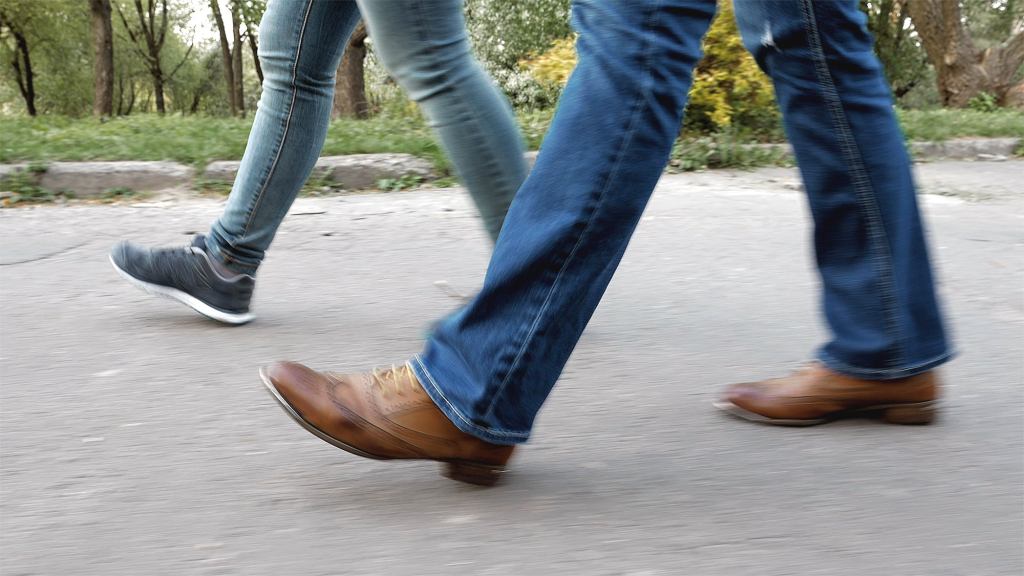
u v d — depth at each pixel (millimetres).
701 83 7441
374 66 21078
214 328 2875
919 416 2084
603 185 1560
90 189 5438
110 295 3273
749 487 1762
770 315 3115
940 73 17859
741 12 1896
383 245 4164
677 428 2086
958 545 1533
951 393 2338
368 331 2875
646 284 3535
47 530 1581
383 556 1489
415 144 6273
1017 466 1869
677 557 1488
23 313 3029
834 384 2066
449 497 1704
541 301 1577
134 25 41312
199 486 1761
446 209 5039
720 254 4051
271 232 2854
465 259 3924
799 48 1841
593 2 1601
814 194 1972
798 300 3318
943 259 4070
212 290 2838
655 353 2684
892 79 25719
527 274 1569
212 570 1447
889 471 1840
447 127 2281
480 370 1606
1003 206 5582
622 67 1561
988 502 1700
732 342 2807
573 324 1612
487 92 2279
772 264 3881
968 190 6242
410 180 5875
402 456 1651
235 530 1579
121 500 1700
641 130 1567
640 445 1979
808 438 2021
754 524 1605
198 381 2385
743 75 7465
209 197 5465
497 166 2314
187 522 1610
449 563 1466
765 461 1892
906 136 8359
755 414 2111
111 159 5754
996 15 24609
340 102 18203
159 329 2854
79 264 3746
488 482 1713
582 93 1579
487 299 1596
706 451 1945
